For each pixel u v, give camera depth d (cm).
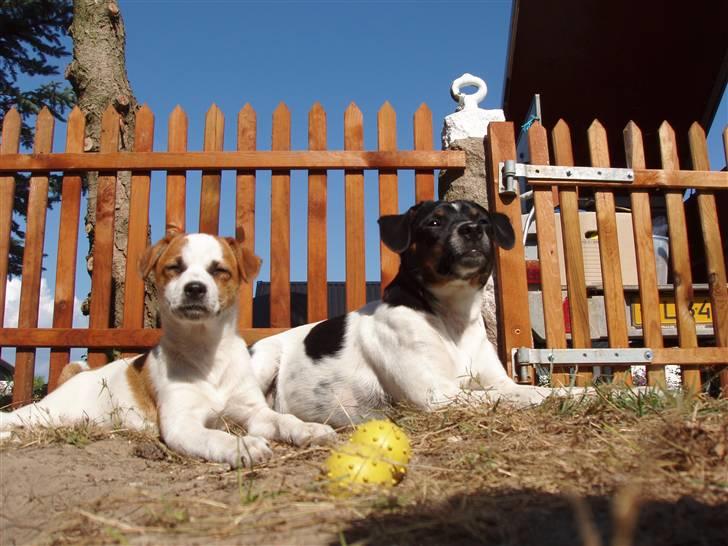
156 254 196
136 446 168
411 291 203
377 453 124
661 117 405
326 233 246
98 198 247
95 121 304
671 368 268
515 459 135
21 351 242
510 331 235
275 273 244
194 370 187
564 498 110
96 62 307
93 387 203
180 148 248
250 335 242
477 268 196
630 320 245
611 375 236
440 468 132
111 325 283
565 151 244
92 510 120
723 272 244
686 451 126
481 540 93
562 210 241
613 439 144
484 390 186
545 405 172
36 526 118
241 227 245
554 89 395
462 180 255
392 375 198
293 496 118
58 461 154
